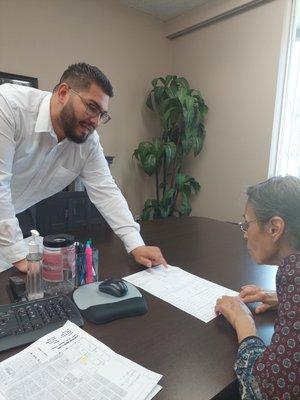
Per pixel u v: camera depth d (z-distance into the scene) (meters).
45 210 2.21
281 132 2.71
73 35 2.82
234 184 3.02
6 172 1.10
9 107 1.10
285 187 0.66
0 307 0.77
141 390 0.55
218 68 3.04
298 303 0.58
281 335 0.57
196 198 3.39
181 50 3.40
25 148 1.22
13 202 1.40
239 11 2.79
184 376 0.60
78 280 0.97
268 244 0.69
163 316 0.81
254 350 0.62
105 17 2.99
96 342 0.69
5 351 0.65
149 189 3.56
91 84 1.09
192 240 1.49
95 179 1.38
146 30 3.30
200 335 0.73
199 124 3.15
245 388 0.58
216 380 0.59
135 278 1.03
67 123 1.16
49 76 2.73
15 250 1.04
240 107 2.90
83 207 2.33
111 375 0.59
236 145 2.97
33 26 2.60
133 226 1.29
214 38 3.04
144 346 0.69
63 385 0.56
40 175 1.36
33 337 0.69
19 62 2.57
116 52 3.12
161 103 3.13
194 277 1.06
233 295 0.92
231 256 1.27
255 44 2.72
